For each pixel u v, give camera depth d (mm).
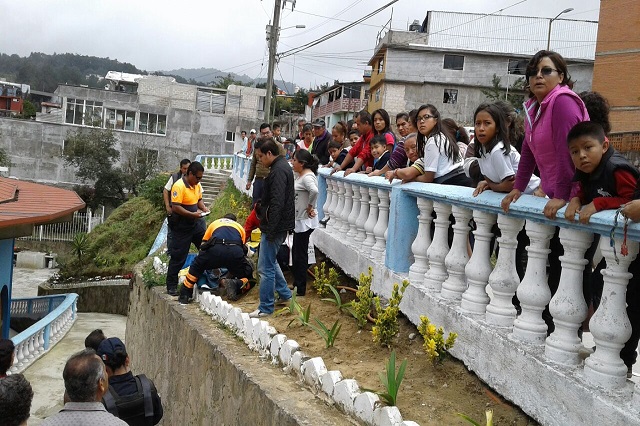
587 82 37031
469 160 5070
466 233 4648
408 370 4434
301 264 6934
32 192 11539
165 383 7199
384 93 39750
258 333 5324
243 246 7430
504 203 3781
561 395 3154
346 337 5328
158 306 7898
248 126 47438
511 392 3607
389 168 6520
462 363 4289
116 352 4730
